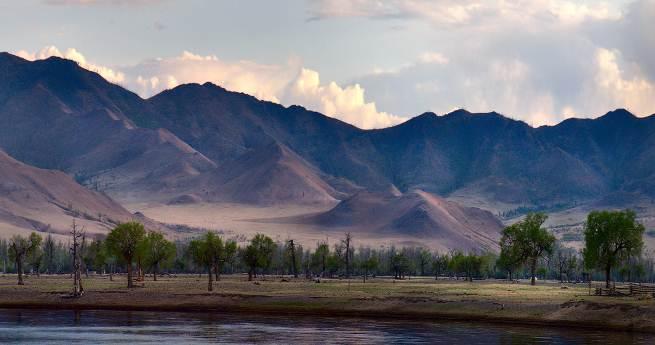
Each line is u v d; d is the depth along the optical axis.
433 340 144.50
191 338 148.88
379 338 147.00
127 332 158.12
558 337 147.12
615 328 159.25
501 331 156.38
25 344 142.00
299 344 140.12
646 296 183.50
